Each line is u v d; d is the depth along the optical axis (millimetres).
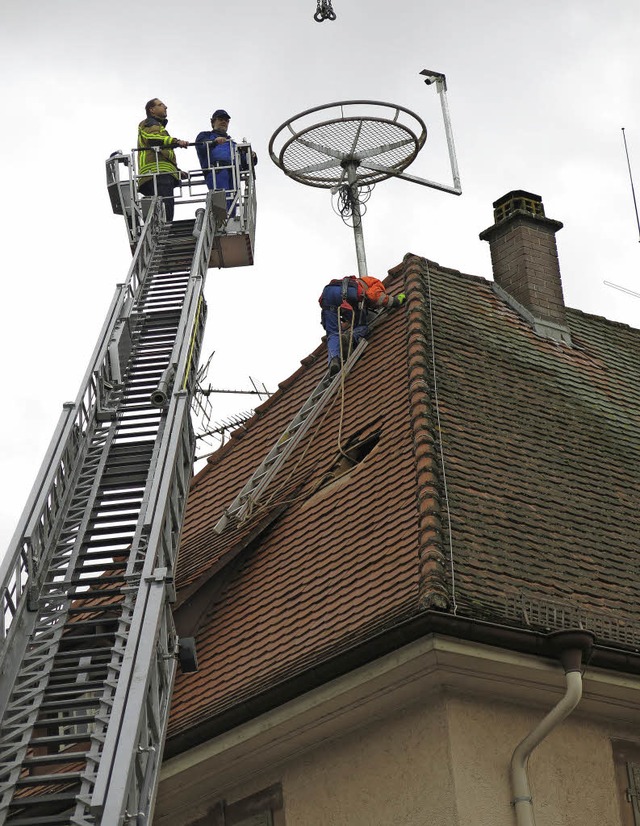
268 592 14938
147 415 15961
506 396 16516
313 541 15078
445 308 17797
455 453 14820
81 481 15078
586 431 16750
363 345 17750
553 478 15375
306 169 18828
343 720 13391
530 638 12484
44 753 14992
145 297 19516
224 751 13781
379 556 13773
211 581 15633
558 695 13125
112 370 16656
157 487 13773
